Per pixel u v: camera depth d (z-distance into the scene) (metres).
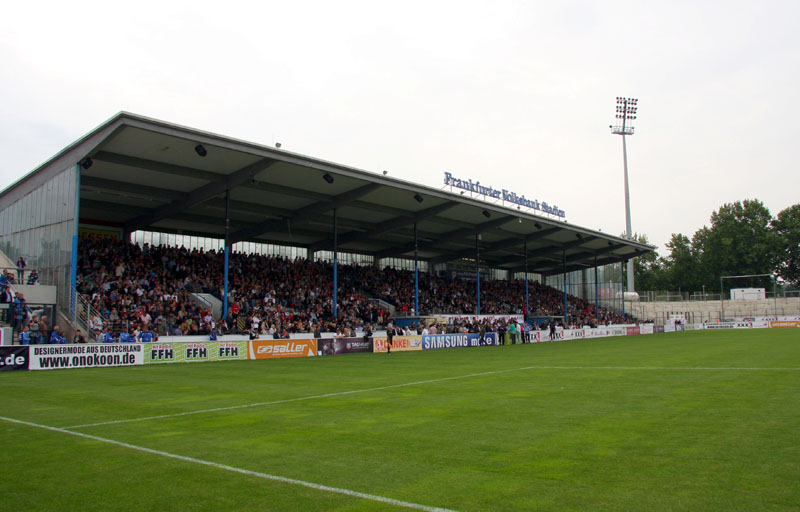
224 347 29.56
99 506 5.75
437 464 7.21
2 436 9.29
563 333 56.16
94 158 29.84
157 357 26.94
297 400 13.45
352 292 50.19
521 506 5.57
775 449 7.73
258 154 30.36
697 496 5.79
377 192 39.84
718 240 108.00
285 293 43.56
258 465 7.26
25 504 5.84
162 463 7.41
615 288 76.81
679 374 18.09
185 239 46.53
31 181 34.53
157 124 26.69
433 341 41.62
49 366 23.48
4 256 36.38
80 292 32.03
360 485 6.35
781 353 26.62
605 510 5.42
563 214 60.94
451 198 42.50
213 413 11.55
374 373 20.80
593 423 9.85
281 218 43.34
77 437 9.16
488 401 12.80
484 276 72.44
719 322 78.38
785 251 102.81
